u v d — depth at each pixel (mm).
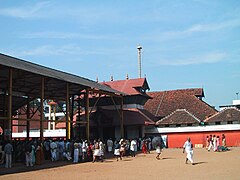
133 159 25594
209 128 41031
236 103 50219
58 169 18766
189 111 46750
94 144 24609
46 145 25125
